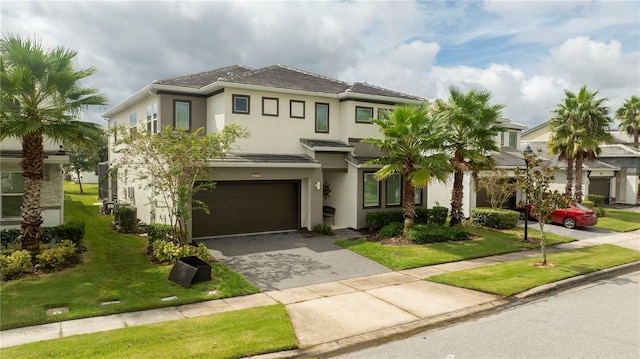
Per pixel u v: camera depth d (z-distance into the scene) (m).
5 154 12.33
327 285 10.60
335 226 19.34
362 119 19.31
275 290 10.13
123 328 7.35
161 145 11.88
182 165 12.01
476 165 17.39
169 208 13.36
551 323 8.13
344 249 14.62
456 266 12.73
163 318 8.08
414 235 15.44
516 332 7.64
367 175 18.80
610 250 15.45
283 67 20.86
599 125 25.19
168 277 10.55
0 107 9.98
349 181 18.77
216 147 12.68
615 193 35.06
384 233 16.66
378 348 6.95
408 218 16.11
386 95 19.80
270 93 17.48
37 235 10.88
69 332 7.30
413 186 15.84
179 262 10.34
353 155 18.59
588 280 11.67
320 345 6.93
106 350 6.29
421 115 15.05
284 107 17.88
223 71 20.41
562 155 26.20
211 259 12.71
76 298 8.88
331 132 19.27
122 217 16.58
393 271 12.08
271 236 16.62
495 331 7.70
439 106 17.70
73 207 23.73
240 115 16.73
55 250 10.97
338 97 19.00
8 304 8.41
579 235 19.19
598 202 30.66
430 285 10.62
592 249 15.66
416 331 7.73
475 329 7.81
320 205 17.75
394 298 9.52
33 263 10.71
